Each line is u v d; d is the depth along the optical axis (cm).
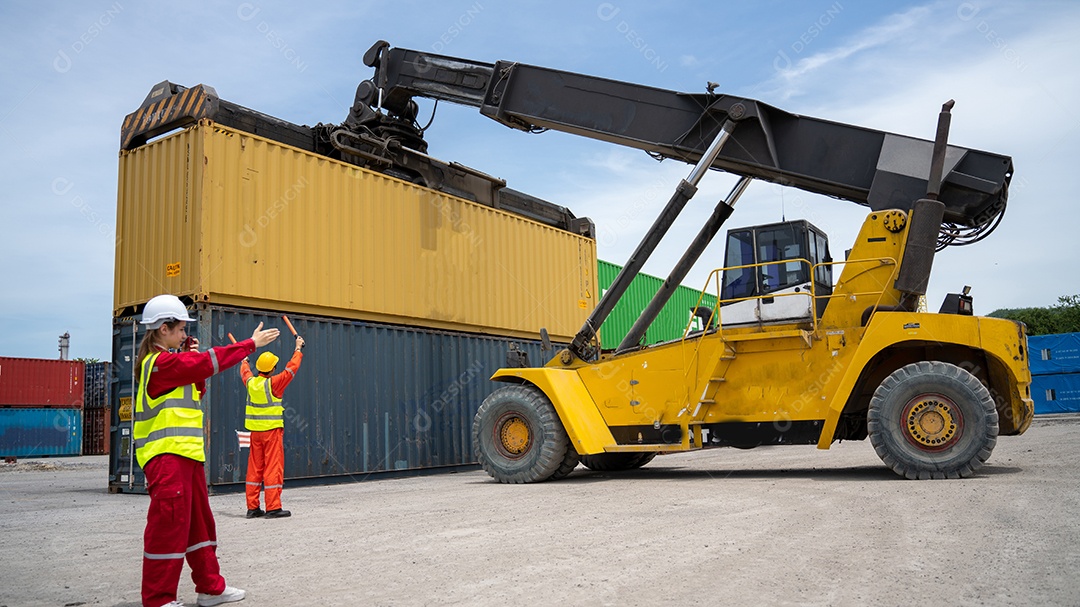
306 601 360
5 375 2459
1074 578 350
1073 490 633
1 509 852
